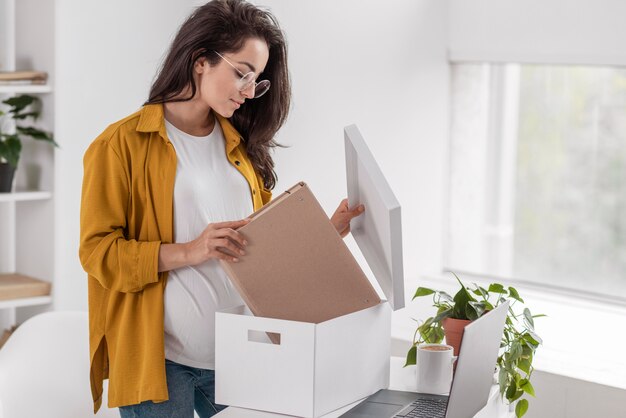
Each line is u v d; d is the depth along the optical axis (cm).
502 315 200
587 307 373
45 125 327
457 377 176
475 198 421
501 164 412
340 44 372
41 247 333
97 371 213
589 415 287
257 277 197
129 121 205
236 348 191
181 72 204
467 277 418
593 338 329
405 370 231
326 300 201
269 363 188
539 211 404
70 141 324
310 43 362
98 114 330
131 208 205
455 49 411
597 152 386
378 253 204
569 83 389
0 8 327
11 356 255
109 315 207
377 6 384
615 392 281
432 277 416
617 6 360
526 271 410
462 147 422
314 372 184
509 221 413
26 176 339
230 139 218
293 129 361
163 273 204
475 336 180
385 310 206
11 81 314
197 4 347
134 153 203
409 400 203
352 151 196
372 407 196
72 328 261
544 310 367
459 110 420
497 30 396
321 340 185
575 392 289
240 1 207
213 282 209
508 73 405
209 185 210
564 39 376
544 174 401
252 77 202
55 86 319
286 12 352
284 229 191
